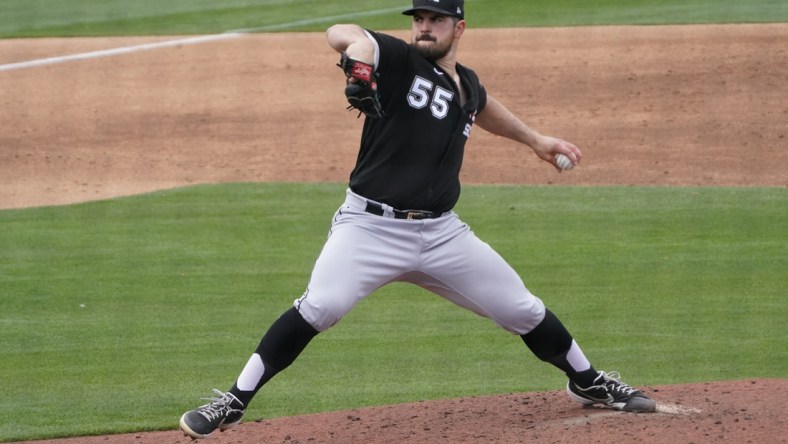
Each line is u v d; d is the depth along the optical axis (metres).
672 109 58.28
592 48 69.62
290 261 36.59
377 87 16.64
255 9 87.12
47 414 23.31
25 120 60.72
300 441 19.23
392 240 17.31
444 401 21.28
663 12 78.44
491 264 17.94
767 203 42.91
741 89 60.34
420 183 17.14
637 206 43.06
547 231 39.66
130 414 23.25
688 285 32.78
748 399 19.62
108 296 32.97
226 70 69.12
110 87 66.44
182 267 36.09
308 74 67.75
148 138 57.41
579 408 19.72
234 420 17.50
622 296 31.84
